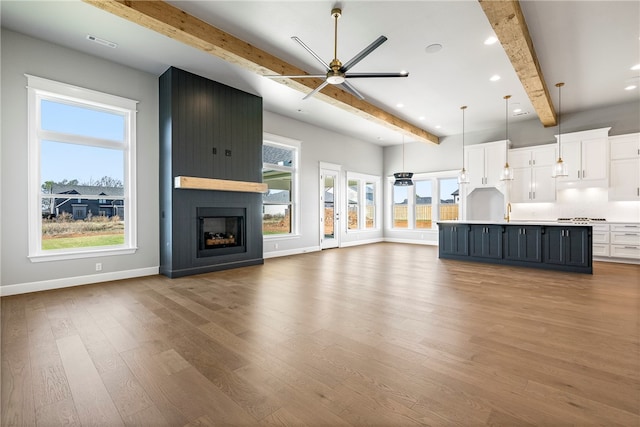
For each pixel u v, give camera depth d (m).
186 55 4.20
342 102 5.32
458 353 2.16
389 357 2.11
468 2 3.07
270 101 6.07
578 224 4.94
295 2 3.08
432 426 1.44
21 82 3.67
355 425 1.45
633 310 3.05
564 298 3.47
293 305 3.25
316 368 1.97
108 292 3.77
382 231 10.21
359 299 3.47
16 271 3.65
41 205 3.89
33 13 3.28
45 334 2.50
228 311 3.06
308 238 7.62
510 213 7.38
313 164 7.75
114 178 4.50
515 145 7.36
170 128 4.56
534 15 3.25
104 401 1.64
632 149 5.81
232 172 5.34
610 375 1.86
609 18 3.29
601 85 5.13
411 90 5.33
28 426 1.45
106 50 4.06
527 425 1.44
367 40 3.77
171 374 1.91
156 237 4.82
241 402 1.63
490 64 4.38
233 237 5.56
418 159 9.33
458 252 6.22
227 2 3.08
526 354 2.14
